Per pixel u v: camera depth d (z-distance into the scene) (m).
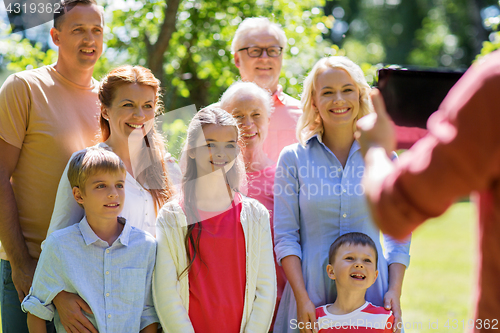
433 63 22.47
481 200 1.04
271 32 3.57
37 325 2.21
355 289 2.34
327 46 7.38
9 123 2.56
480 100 0.87
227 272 2.30
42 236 2.64
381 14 23.59
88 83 2.83
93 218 2.26
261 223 2.41
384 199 0.95
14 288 2.65
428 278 7.19
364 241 2.38
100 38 2.76
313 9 6.25
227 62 6.41
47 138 2.60
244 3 6.30
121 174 2.27
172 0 6.01
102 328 2.15
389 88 2.33
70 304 2.16
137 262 2.28
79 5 2.67
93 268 2.22
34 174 2.62
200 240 2.31
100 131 2.67
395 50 23.19
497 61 0.89
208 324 2.25
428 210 0.92
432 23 22.64
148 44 6.38
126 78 2.45
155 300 2.28
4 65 5.54
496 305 1.06
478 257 1.11
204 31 6.52
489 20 5.65
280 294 2.68
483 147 0.87
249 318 2.31
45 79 2.67
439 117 0.95
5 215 2.52
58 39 2.72
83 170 2.22
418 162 0.91
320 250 2.49
